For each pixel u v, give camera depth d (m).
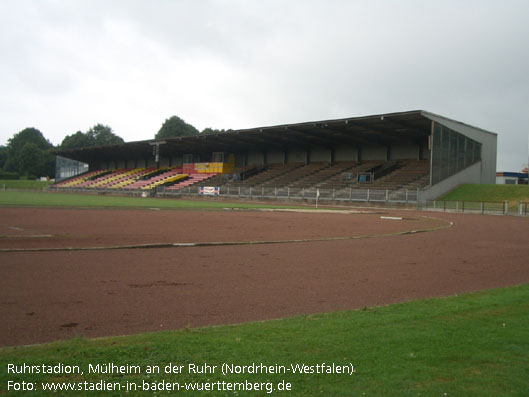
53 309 6.36
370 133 53.88
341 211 37.19
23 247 12.62
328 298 7.50
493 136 56.06
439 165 45.50
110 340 4.86
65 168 106.00
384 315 6.16
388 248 14.30
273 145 68.94
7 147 160.00
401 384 3.85
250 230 19.19
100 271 9.34
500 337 5.16
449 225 24.61
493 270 10.62
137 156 94.94
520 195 42.50
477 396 3.65
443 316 6.12
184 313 6.35
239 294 7.62
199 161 82.50
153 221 22.61
